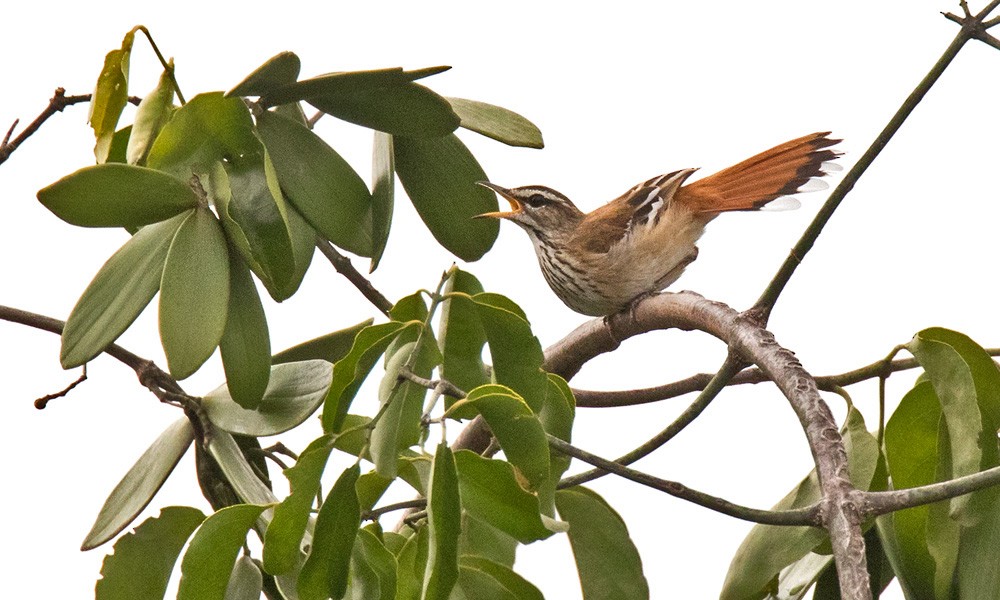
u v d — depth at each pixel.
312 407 6.35
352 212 6.89
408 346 5.62
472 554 6.65
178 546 6.46
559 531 5.73
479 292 6.17
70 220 5.73
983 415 6.75
